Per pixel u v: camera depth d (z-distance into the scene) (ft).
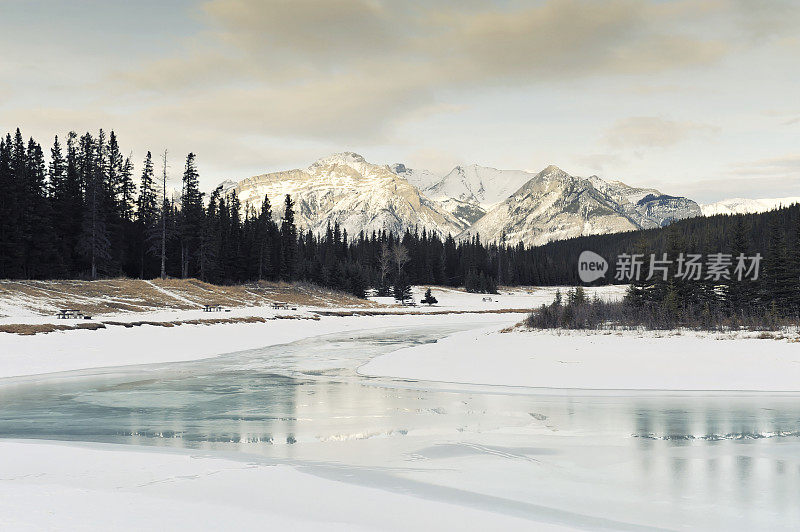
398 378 88.53
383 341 160.45
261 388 79.66
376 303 351.25
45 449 45.91
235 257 346.95
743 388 75.31
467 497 34.45
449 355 110.01
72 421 57.93
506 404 66.69
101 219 258.37
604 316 148.87
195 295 246.68
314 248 524.11
